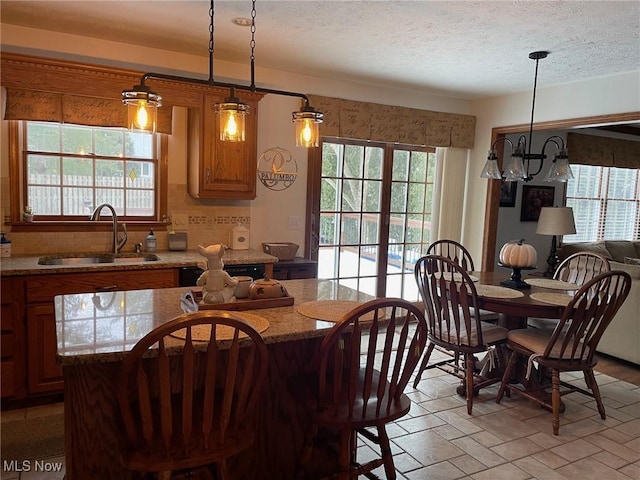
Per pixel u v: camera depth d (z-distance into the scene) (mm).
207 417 1540
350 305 2264
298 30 3123
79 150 3605
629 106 3924
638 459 2578
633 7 2566
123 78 3332
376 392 2037
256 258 3654
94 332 1754
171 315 2008
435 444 2670
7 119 3139
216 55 3754
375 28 3043
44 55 3309
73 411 1743
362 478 2309
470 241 5391
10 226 3377
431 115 4992
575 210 6945
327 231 4715
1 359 2875
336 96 4488
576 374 3809
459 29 3012
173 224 3932
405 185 5121
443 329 3207
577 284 3746
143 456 1511
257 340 1575
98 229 3662
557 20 2801
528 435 2803
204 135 3658
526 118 4770
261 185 4258
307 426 2137
